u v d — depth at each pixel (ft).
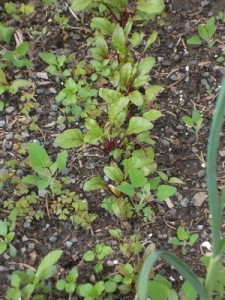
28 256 3.15
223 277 2.86
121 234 3.22
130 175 3.10
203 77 3.88
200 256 3.14
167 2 4.24
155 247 3.13
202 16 4.18
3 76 3.80
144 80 3.61
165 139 3.61
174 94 3.82
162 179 3.41
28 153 3.56
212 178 2.19
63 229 3.26
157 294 2.78
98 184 3.28
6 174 3.43
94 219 3.28
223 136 3.60
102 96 3.50
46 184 3.23
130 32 4.14
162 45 4.06
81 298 2.97
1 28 3.98
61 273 3.08
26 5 4.22
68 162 3.52
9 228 3.20
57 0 4.29
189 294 2.79
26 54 4.03
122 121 3.43
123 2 3.97
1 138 3.64
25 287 2.85
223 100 2.00
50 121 3.71
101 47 3.82
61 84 3.88
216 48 4.00
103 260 3.12
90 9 4.22
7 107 3.77
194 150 3.56
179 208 3.33
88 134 3.31
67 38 4.12
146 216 3.26
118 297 2.97
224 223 3.24
